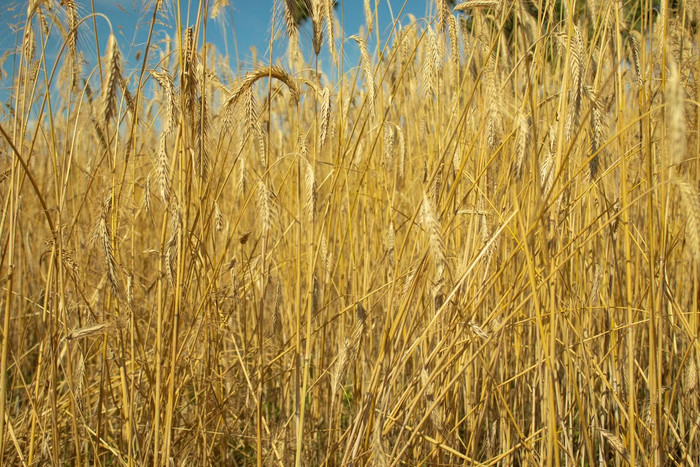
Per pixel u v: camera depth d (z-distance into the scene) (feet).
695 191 2.31
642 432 3.22
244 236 3.37
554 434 2.70
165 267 2.95
